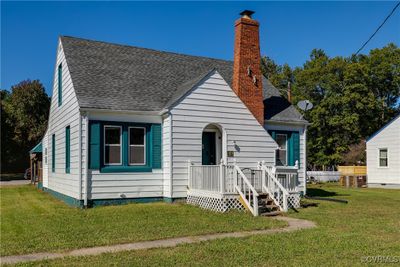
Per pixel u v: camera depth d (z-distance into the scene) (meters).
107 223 11.91
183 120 16.81
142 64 20.19
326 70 48.03
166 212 14.06
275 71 63.75
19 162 55.00
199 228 11.12
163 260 7.85
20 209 15.62
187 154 16.88
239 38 19.67
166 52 22.11
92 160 15.86
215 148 18.25
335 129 47.03
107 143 16.44
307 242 9.36
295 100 49.41
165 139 17.02
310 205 16.80
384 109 47.88
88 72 17.98
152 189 16.95
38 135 52.03
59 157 20.23
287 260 7.85
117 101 16.72
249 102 19.42
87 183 15.71
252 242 9.37
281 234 10.36
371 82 46.75
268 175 15.69
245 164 17.84
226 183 14.70
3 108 53.25
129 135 16.84
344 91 45.41
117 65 19.31
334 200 18.64
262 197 15.13
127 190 16.47
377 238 9.84
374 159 32.47
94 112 16.02
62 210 14.95
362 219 12.97
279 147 19.64
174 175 16.62
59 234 10.30
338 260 7.83
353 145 47.66
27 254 8.45
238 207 14.62
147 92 18.12
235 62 19.77
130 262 7.71
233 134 17.69
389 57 49.69
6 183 35.47
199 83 17.19
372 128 46.19
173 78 19.98
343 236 10.06
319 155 47.06
